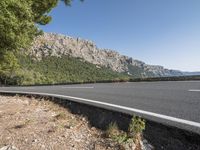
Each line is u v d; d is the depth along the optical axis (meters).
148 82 15.37
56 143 4.65
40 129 5.51
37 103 9.38
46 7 13.29
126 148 4.14
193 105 6.16
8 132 5.38
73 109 7.82
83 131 5.49
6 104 9.09
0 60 12.24
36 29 10.05
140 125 4.57
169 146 4.12
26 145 4.60
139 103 7.24
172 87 10.54
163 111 5.79
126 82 18.12
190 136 4.00
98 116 6.36
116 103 7.55
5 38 8.34
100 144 4.50
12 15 7.25
